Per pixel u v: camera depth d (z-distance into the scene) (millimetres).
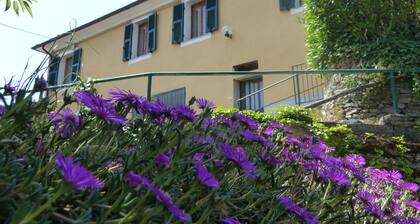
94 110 991
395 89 5250
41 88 1102
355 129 4711
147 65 11641
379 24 5695
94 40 13492
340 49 5867
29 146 1041
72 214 821
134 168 1019
